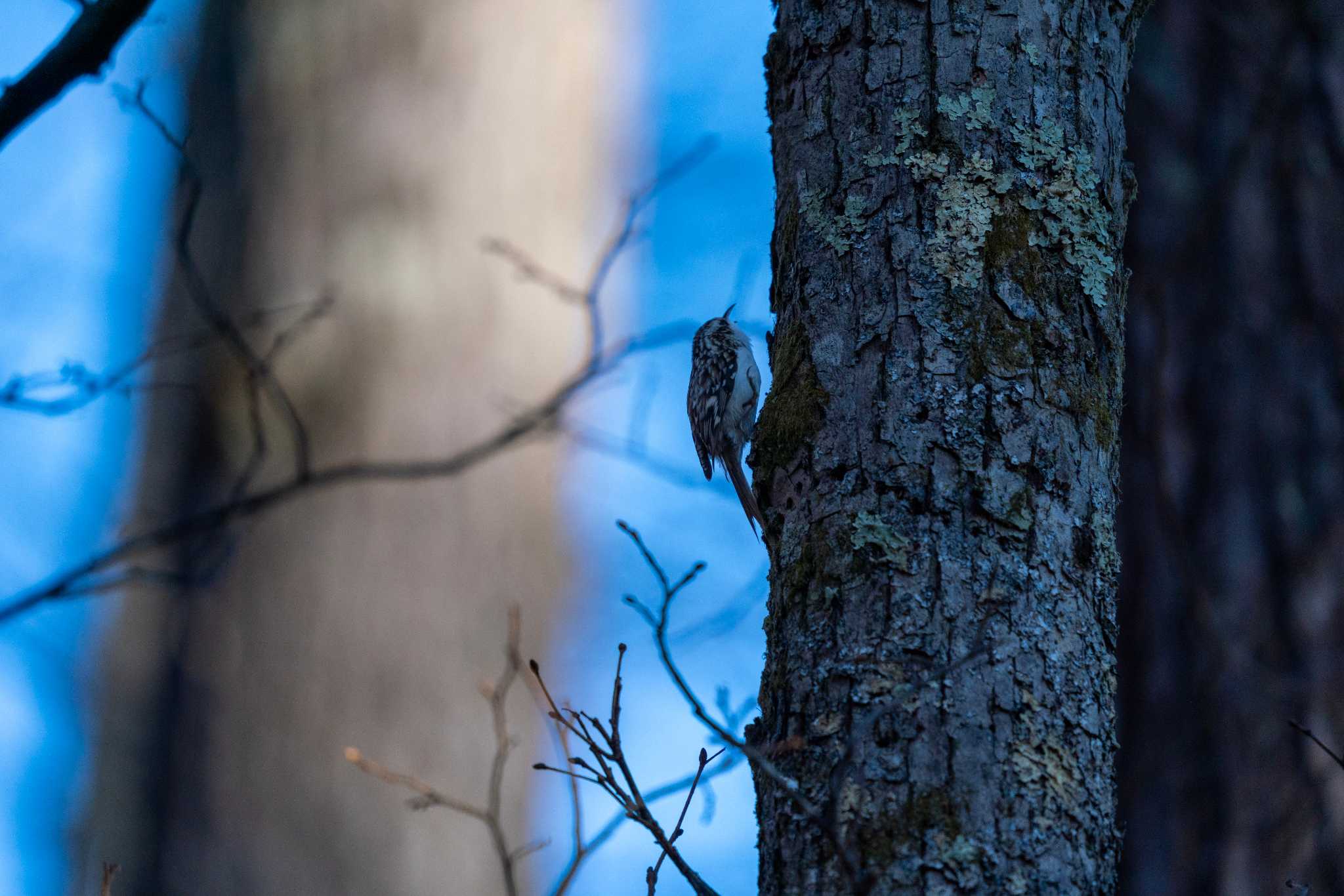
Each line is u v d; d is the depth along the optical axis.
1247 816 8.56
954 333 5.10
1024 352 5.09
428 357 10.36
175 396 10.19
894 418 5.05
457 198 10.78
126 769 9.34
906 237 5.26
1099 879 4.59
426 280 10.52
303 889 9.08
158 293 10.48
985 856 4.43
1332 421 9.16
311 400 10.11
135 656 9.66
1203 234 9.59
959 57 5.41
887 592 4.83
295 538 9.77
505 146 11.01
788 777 4.75
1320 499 9.05
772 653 5.15
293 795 9.29
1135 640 9.09
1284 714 8.70
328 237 10.54
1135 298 9.57
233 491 7.59
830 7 5.70
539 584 10.30
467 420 10.32
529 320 10.65
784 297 5.61
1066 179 5.32
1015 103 5.36
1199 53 9.98
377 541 9.84
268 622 9.64
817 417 5.21
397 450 10.12
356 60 10.96
